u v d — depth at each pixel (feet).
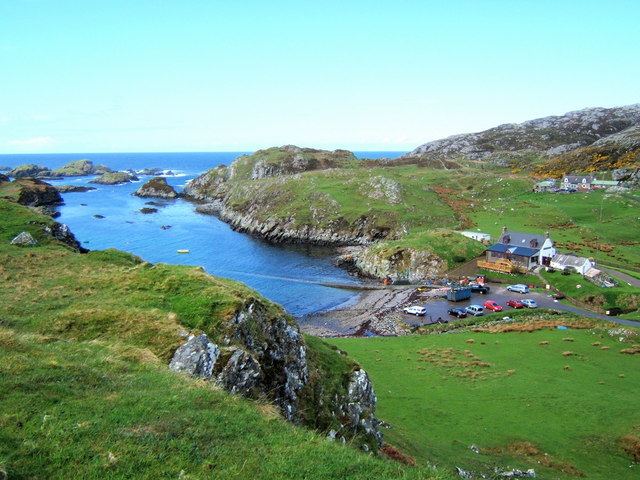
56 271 149.69
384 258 406.41
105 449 51.37
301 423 101.14
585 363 201.05
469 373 189.47
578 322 263.08
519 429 146.61
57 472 46.62
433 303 325.62
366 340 241.55
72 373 68.49
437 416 154.10
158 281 123.54
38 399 58.75
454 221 515.09
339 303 340.80
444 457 123.75
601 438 142.20
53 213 633.20
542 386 176.96
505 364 199.93
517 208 550.77
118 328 97.55
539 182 654.53
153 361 83.25
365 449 107.76
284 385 104.06
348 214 541.34
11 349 73.87
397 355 212.84
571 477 122.01
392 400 164.76
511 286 341.41
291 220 559.38
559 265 365.81
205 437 58.18
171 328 95.96
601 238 435.12
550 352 214.28
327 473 54.49
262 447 58.70
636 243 424.87
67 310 105.29
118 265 165.37
